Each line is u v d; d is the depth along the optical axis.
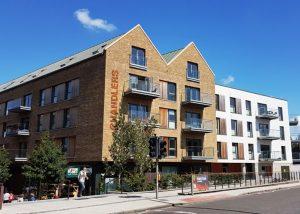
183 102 35.94
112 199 19.52
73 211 14.97
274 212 14.15
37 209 15.51
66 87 35.12
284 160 50.62
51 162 28.59
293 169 51.44
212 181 25.97
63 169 29.05
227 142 42.97
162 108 34.50
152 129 26.81
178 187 28.19
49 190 28.95
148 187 26.28
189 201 18.36
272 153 48.44
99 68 31.41
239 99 45.78
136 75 32.84
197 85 37.72
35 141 37.78
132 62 32.72
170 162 34.44
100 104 30.50
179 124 35.47
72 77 34.31
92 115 31.16
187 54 37.62
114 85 31.05
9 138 42.47
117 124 26.69
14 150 40.22
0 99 45.62
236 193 22.47
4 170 34.16
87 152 30.92
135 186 25.77
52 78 36.97
